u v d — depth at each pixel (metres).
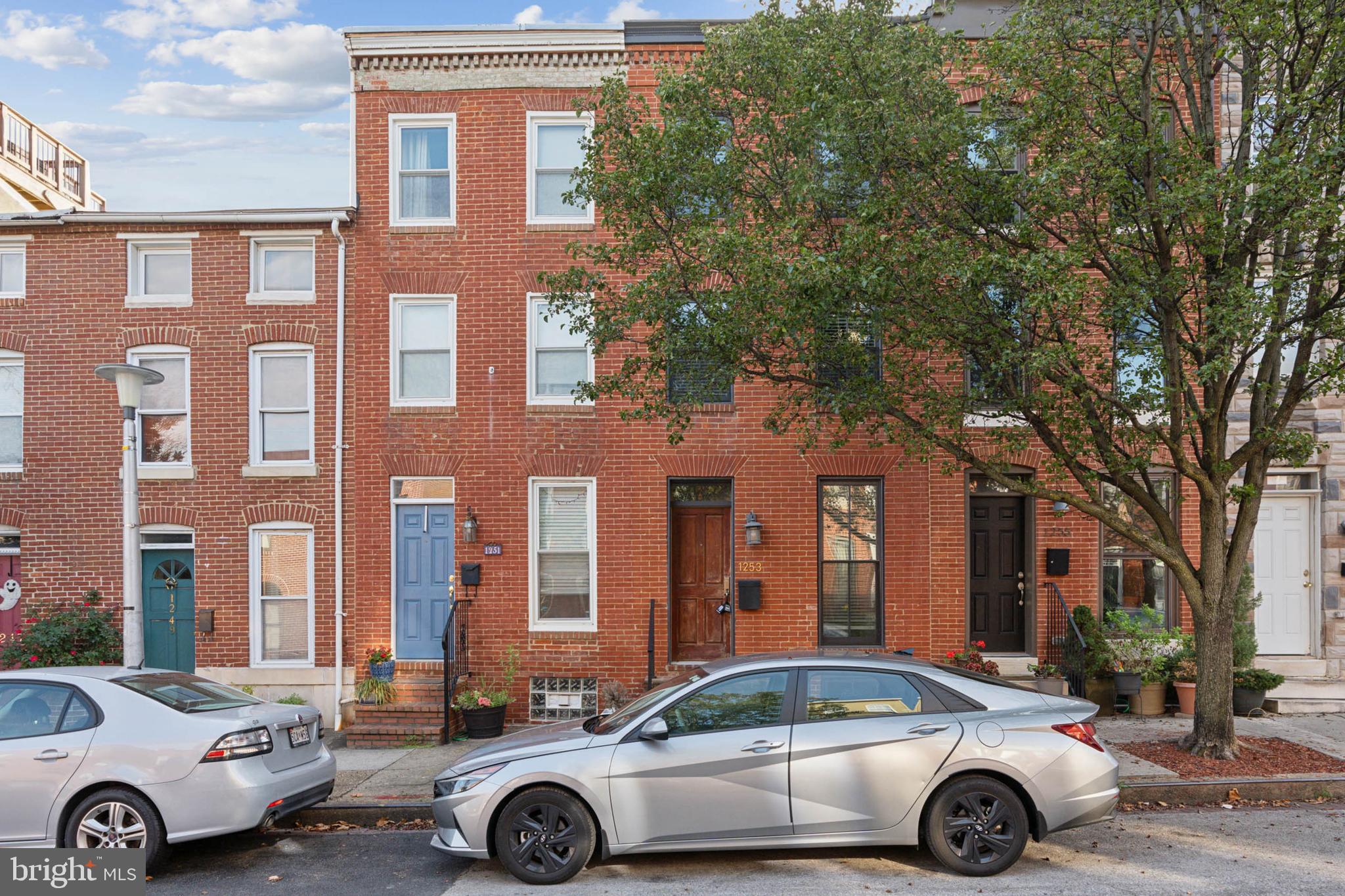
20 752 6.23
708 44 9.06
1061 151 8.41
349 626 11.64
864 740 5.98
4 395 12.06
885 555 11.36
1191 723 10.06
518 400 11.60
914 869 6.12
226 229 11.86
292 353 11.90
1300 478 11.45
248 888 6.12
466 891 5.96
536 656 11.46
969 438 11.14
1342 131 7.42
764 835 5.94
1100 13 8.36
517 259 11.67
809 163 8.93
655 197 8.85
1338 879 5.84
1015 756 5.93
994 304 8.59
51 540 11.80
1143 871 6.02
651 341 9.03
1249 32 7.89
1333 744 9.00
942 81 9.04
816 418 11.15
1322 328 7.63
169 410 11.89
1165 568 11.41
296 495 11.68
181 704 6.64
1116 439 10.02
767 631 11.37
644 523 11.46
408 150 12.02
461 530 11.53
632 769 5.98
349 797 8.03
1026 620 11.42
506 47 11.71
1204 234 7.87
